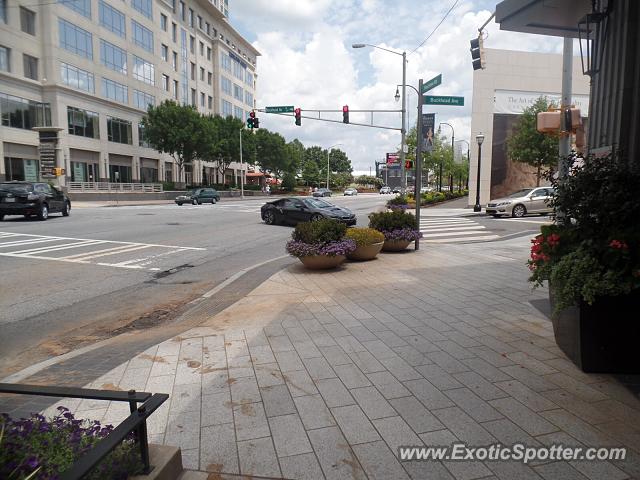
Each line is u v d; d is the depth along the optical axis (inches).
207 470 112.7
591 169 180.9
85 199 1626.5
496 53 1307.8
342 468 113.3
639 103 222.5
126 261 438.3
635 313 158.4
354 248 379.6
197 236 644.7
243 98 3321.9
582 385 154.6
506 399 145.8
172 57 2338.8
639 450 118.0
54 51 1551.4
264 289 307.4
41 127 1445.6
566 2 258.5
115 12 1859.0
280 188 3267.7
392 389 154.1
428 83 457.7
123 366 177.6
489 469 111.7
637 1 223.1
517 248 502.0
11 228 696.4
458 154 2271.2
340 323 228.1
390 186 3843.5
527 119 1205.1
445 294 286.5
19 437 87.8
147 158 2134.6
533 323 223.6
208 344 200.5
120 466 92.1
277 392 153.4
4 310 272.7
